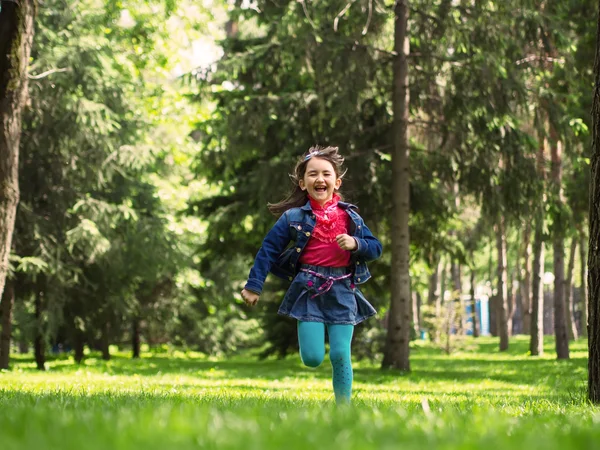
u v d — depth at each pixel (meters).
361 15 16.84
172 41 23.91
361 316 5.43
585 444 2.44
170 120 26.17
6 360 19.84
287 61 17.31
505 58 17.02
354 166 18.19
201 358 33.53
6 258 11.44
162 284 29.69
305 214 5.38
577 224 20.98
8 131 11.37
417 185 19.45
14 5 11.27
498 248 33.00
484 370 19.75
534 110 17.33
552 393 11.33
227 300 31.73
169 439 2.28
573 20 19.42
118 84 20.00
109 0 21.38
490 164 17.64
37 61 17.97
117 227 21.41
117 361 27.28
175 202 26.70
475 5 16.69
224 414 3.47
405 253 18.20
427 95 17.97
